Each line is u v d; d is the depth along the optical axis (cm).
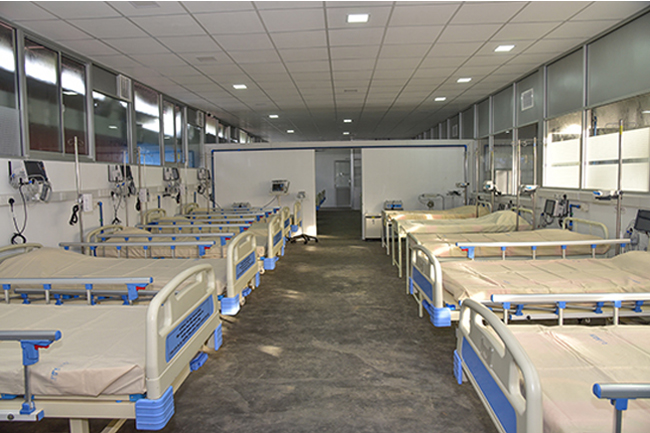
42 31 376
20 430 204
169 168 639
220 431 199
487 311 176
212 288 251
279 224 529
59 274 310
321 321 352
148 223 561
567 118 492
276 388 239
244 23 370
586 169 457
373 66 521
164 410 171
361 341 308
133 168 541
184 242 386
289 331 330
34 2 316
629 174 392
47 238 387
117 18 352
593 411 136
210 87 619
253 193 828
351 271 541
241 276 331
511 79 607
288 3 329
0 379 167
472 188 809
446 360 274
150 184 591
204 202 819
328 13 351
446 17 364
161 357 173
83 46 420
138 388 167
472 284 264
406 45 440
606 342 190
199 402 225
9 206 342
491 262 330
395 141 807
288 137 1420
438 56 483
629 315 251
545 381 155
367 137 1445
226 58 475
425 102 782
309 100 742
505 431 152
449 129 985
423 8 344
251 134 1302
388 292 441
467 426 201
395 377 251
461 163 808
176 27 376
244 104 768
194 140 810
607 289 255
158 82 581
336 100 748
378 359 276
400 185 812
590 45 444
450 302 279
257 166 826
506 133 667
